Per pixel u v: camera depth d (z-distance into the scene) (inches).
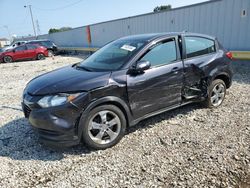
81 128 122.6
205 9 395.2
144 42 147.7
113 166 116.7
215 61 177.0
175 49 157.1
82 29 936.9
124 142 139.4
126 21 624.1
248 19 339.9
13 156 131.0
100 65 148.0
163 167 113.1
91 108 123.6
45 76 148.9
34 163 123.4
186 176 105.3
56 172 115.0
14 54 699.4
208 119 165.5
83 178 109.1
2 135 158.9
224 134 142.6
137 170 112.2
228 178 102.7
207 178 103.2
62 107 117.5
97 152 130.1
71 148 136.1
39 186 105.3
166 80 148.9
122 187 101.1
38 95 124.6
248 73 305.1
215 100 185.0
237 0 346.9
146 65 134.7
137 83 136.5
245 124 154.6
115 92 129.3
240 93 221.3
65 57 788.6
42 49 747.4
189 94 166.1
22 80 373.1
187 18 430.6
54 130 119.1
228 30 368.5
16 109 216.2
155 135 146.1
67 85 123.0
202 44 175.0
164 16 482.3
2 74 450.0
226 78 190.7
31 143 145.3
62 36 1183.6
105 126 130.4
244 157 117.3
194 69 163.5
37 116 121.0
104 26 749.3
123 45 157.0
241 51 339.9
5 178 111.8
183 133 146.8
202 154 122.0
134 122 141.8
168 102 154.6
